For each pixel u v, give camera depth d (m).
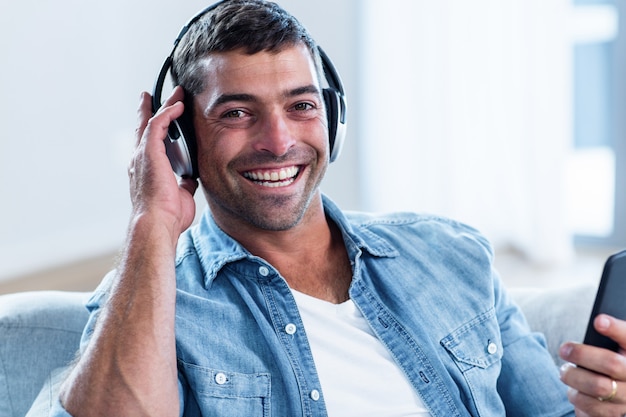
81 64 3.69
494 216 4.76
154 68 3.92
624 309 1.42
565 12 4.35
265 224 1.59
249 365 1.52
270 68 1.53
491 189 4.71
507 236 4.80
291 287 1.65
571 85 4.49
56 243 3.71
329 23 4.30
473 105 4.58
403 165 4.59
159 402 1.37
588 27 4.76
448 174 4.57
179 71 1.61
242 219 1.64
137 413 1.36
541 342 1.78
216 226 1.70
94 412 1.36
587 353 1.42
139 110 1.67
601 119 4.84
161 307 1.42
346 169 4.51
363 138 4.53
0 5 3.40
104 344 1.39
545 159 4.48
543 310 1.88
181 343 1.50
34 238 3.64
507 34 4.49
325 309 1.60
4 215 3.54
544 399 1.67
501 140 4.63
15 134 3.53
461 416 1.59
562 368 1.49
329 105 1.66
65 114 3.66
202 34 1.57
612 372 1.41
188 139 1.60
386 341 1.59
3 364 1.68
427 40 4.45
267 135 1.53
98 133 3.79
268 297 1.58
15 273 3.60
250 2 1.59
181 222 1.56
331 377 1.55
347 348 1.57
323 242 1.68
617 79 4.57
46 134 3.62
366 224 1.78
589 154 4.91
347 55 4.40
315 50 1.63
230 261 1.60
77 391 1.38
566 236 4.57
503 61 4.53
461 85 4.53
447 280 1.70
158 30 3.90
